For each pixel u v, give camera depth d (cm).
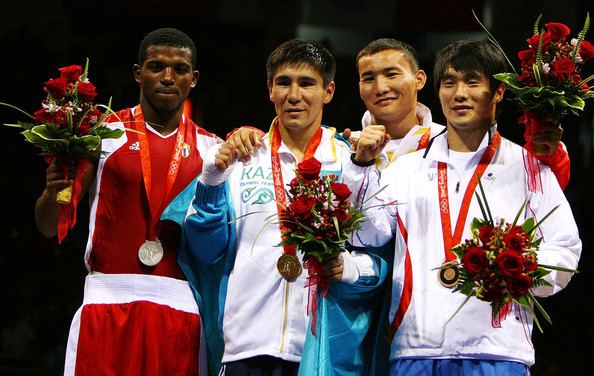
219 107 1368
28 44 1350
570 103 441
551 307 1184
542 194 455
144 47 515
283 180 500
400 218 467
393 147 539
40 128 468
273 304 483
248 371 479
